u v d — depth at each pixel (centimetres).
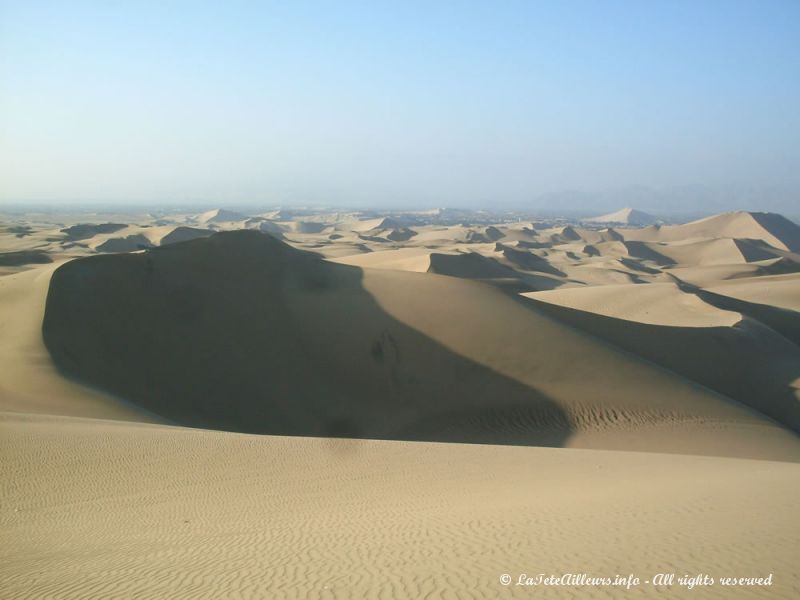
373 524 1206
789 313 5862
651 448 2808
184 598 794
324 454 2011
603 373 3416
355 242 14425
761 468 1912
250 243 4622
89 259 3997
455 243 15225
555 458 2091
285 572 881
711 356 4194
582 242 18538
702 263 14225
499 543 958
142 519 1383
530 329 3772
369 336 3744
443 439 3005
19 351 3147
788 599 673
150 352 3478
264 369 3522
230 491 1617
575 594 710
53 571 977
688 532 957
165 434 2114
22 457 1759
